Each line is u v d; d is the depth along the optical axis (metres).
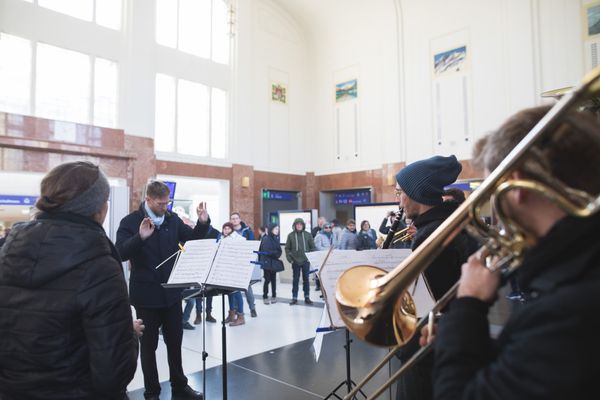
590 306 0.47
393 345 0.85
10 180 6.65
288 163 10.89
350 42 10.44
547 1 7.46
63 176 1.13
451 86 8.60
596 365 0.45
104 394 1.07
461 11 8.50
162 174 8.53
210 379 2.93
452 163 1.38
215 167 9.41
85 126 7.11
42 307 1.03
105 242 1.15
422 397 1.20
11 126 6.33
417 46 9.16
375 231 7.16
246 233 5.61
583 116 0.54
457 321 0.63
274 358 3.38
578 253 0.52
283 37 10.97
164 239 2.50
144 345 2.43
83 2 7.42
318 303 5.93
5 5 6.52
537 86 7.51
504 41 7.91
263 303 5.95
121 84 7.69
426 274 1.23
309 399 2.58
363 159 10.10
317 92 11.19
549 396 0.46
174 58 8.87
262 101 10.42
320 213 10.94
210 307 4.75
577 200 0.52
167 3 8.89
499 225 0.75
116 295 1.09
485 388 0.53
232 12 9.60
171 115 8.85
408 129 9.25
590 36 7.02
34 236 1.06
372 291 0.87
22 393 1.04
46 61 6.96
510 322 0.59
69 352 1.06
